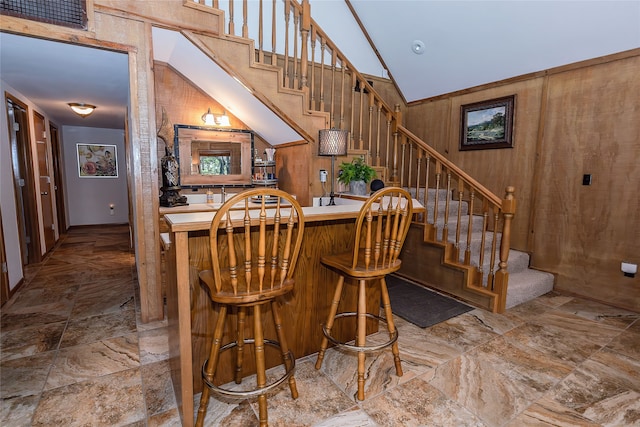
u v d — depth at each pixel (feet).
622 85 9.64
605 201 10.23
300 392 6.15
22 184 13.71
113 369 6.78
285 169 13.19
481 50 12.12
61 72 10.27
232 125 12.82
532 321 9.19
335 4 14.17
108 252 16.30
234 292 4.82
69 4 7.56
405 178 16.78
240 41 9.85
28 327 8.53
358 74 12.45
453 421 5.49
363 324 6.14
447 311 9.72
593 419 5.58
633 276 9.81
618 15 8.84
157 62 11.25
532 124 11.87
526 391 6.27
